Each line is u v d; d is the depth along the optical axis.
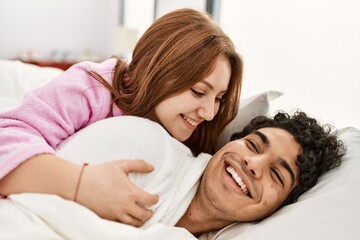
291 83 1.73
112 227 0.78
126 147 0.92
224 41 1.03
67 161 0.83
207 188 0.98
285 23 1.77
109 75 1.13
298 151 1.02
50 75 1.79
